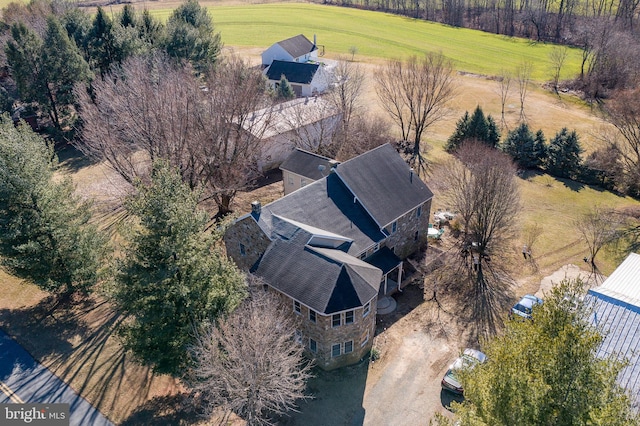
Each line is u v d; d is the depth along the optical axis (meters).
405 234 37.41
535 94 78.50
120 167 40.75
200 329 24.58
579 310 17.38
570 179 53.62
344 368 28.81
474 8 127.31
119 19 68.06
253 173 51.09
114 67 55.78
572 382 15.41
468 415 17.50
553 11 115.38
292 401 25.23
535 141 55.50
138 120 39.91
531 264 38.34
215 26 119.50
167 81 44.47
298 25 120.69
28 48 54.12
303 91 75.38
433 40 108.88
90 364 28.69
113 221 43.09
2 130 31.20
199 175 43.22
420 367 28.72
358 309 27.19
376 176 36.69
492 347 18.69
